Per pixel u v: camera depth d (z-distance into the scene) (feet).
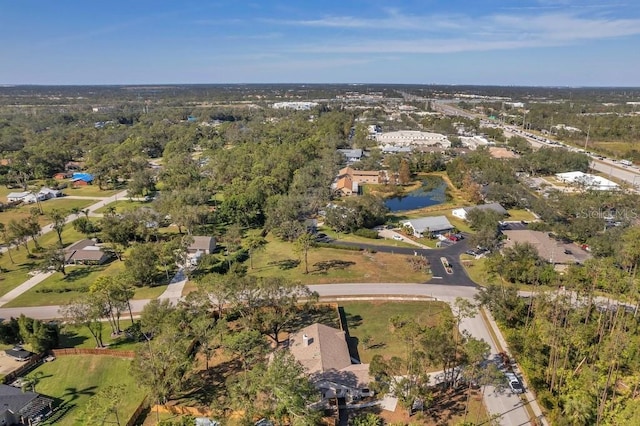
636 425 127.65
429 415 155.43
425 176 569.23
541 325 192.95
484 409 157.89
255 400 153.17
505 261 265.34
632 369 167.32
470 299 243.81
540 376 167.63
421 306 237.25
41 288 265.13
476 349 159.02
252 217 383.86
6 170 556.51
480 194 444.14
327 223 370.53
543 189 465.88
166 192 442.91
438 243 329.93
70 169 622.54
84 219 363.56
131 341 208.85
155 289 263.70
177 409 159.43
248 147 650.02
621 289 213.66
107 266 302.04
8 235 314.96
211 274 236.43
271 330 206.39
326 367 168.96
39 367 188.34
